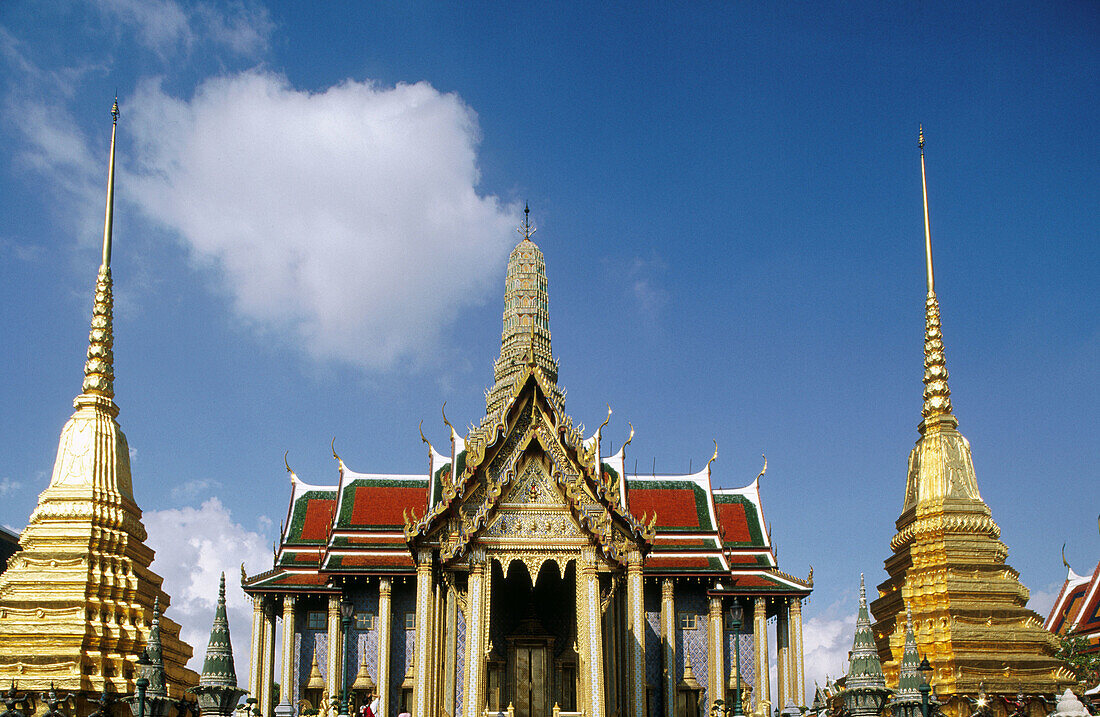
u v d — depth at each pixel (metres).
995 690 46.16
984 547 50.25
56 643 44.72
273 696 61.25
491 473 46.53
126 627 46.47
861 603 36.66
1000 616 48.38
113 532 48.47
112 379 53.12
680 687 59.12
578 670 43.97
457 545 44.25
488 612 44.19
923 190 59.12
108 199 55.38
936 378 54.97
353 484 66.12
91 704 44.03
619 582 47.47
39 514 48.16
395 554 60.84
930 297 56.66
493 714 43.00
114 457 50.69
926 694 34.66
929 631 48.19
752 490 69.06
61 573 46.41
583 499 46.09
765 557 65.38
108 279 54.34
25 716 40.34
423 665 45.25
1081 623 63.91
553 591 52.34
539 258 76.75
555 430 46.41
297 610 62.31
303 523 65.88
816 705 46.84
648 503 66.00
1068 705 33.75
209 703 32.53
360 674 59.22
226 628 33.84
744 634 62.50
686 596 62.16
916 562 51.06
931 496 52.25
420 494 65.88
